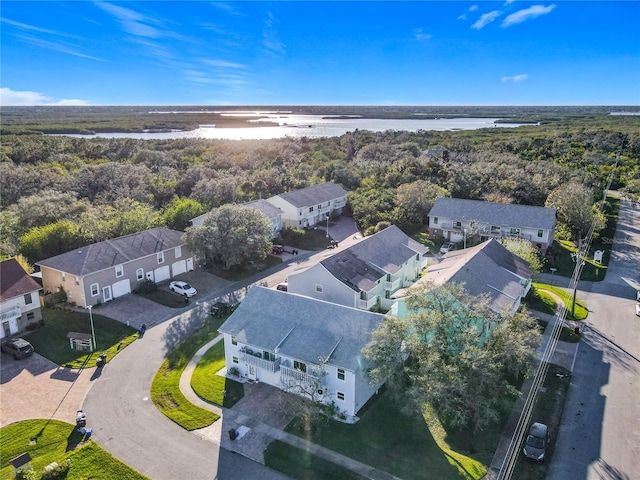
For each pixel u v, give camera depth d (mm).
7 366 37438
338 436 29156
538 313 46562
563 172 91625
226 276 58344
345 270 45781
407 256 53000
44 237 58031
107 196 82562
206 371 36531
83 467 26578
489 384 28938
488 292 40156
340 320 33438
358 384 31031
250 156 119000
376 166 107812
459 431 29938
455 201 72750
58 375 36250
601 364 37906
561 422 30859
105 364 37906
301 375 31984
